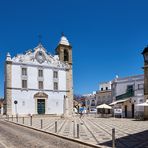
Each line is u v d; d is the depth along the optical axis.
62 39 63.03
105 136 18.08
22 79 55.66
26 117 51.19
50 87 58.59
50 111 58.09
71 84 61.62
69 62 62.28
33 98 56.41
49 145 14.46
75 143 15.48
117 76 62.44
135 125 27.64
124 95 54.03
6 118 47.44
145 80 38.97
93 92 94.88
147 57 38.66
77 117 51.81
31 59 57.12
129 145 14.01
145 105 36.00
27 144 14.77
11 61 54.78
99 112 66.38
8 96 53.91
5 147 13.62
